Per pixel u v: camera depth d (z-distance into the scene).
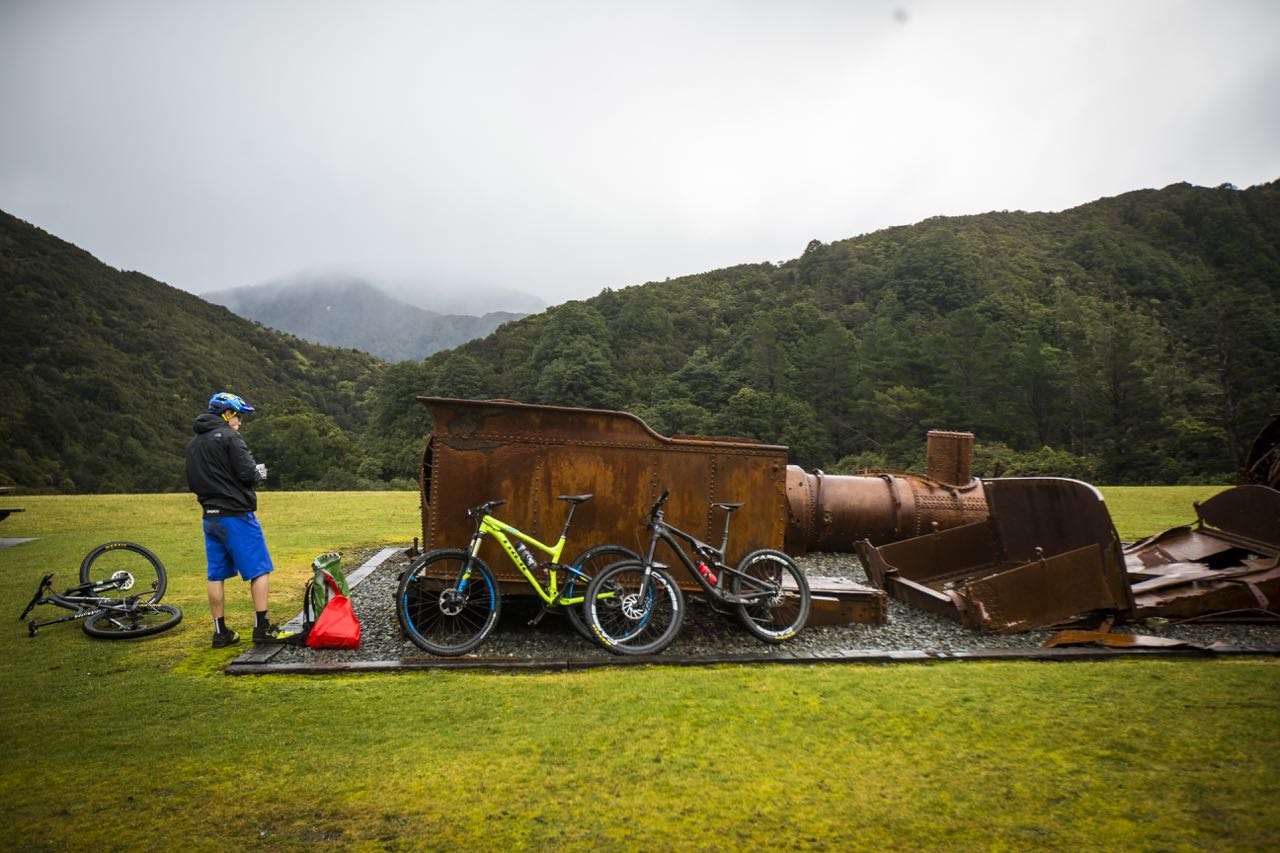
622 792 3.05
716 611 5.97
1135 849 2.60
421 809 2.92
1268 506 6.52
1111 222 144.00
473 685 4.41
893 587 6.96
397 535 11.52
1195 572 6.45
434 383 86.06
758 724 3.78
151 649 5.27
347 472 61.59
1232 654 5.04
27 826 2.80
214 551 5.27
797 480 9.27
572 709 4.00
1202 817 2.81
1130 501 16.69
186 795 3.05
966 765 3.28
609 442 5.64
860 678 4.54
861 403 63.75
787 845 2.64
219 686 4.41
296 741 3.59
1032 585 5.70
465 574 5.14
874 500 9.19
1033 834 2.70
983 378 59.53
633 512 5.65
